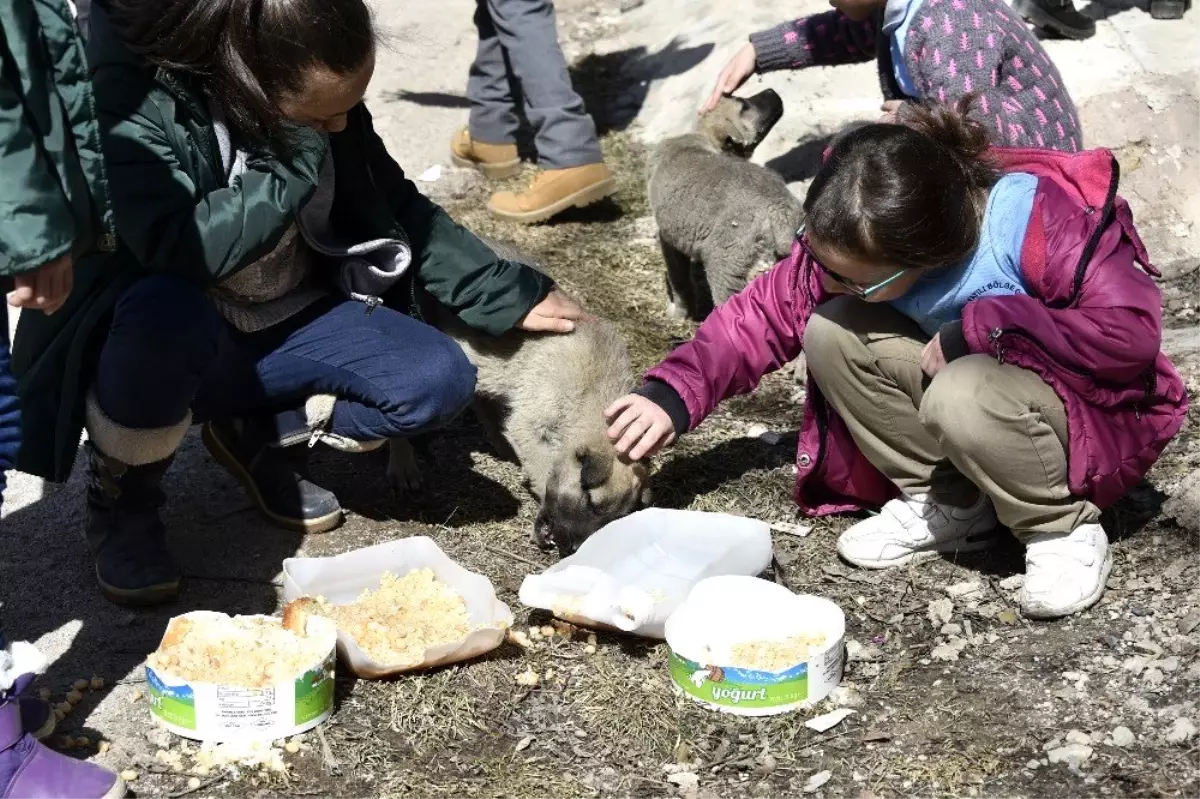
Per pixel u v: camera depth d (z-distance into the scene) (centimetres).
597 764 291
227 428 380
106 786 269
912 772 282
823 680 304
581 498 374
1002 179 322
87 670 320
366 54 301
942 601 339
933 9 418
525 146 687
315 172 326
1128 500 375
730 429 442
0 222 245
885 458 354
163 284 321
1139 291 307
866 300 320
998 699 302
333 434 372
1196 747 280
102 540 350
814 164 594
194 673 297
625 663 324
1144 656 310
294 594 332
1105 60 603
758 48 554
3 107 241
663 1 800
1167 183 558
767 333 365
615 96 718
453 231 380
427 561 347
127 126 312
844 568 360
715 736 298
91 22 320
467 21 817
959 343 319
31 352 328
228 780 284
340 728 300
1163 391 330
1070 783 275
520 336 400
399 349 358
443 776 288
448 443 441
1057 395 314
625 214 613
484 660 325
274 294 360
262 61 297
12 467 265
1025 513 328
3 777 262
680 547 354
